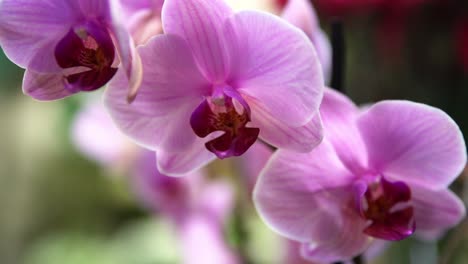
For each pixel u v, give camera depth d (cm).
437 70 86
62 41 55
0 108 179
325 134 59
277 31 55
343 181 60
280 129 56
